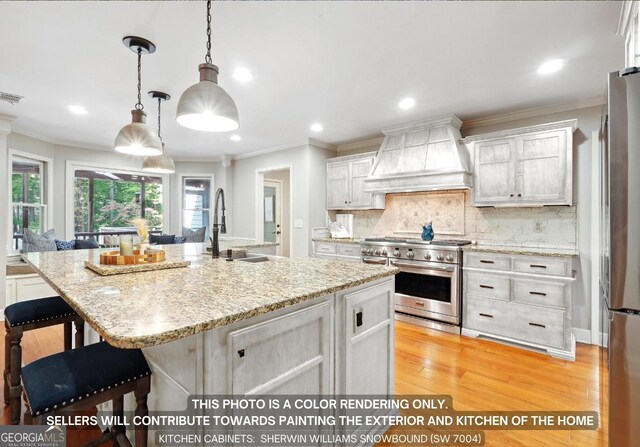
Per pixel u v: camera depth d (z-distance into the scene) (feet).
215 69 5.54
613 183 4.64
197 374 3.40
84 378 3.76
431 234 12.69
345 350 4.98
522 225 11.45
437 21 6.26
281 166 17.06
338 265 6.74
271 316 3.90
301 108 11.20
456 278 10.93
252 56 7.59
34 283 12.94
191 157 20.13
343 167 15.61
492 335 10.24
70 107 11.08
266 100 10.43
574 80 8.87
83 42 7.00
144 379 4.17
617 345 4.65
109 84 9.17
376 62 7.88
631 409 4.58
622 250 4.59
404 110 11.34
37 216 14.97
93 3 5.71
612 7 5.79
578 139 10.41
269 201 23.56
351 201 15.33
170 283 4.89
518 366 8.55
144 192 19.49
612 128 4.64
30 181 14.60
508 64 7.97
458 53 7.46
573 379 7.86
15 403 5.87
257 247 11.69
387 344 6.13
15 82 9.09
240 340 3.52
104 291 4.38
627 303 4.58
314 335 4.53
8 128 12.11
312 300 4.49
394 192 14.44
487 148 11.23
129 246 6.42
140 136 7.22
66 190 16.03
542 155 10.15
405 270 12.21
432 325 11.52
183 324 3.05
